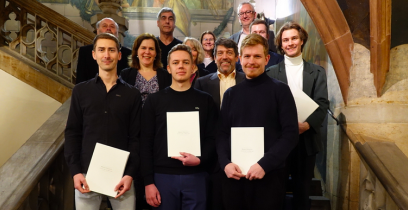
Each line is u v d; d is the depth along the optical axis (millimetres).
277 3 6086
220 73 2805
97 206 2242
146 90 2793
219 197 2496
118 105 2264
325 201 3148
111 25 3602
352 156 2982
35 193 2436
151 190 2221
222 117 2258
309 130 2697
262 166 1955
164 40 4070
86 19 6430
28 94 4426
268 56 2270
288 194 3156
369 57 2756
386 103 2627
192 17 6551
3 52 4480
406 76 2598
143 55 2826
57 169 2803
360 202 2717
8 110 4402
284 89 2135
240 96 2186
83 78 3326
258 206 2064
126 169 2205
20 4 4582
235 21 6535
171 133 2240
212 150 2332
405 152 2516
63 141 2811
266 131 2092
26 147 2691
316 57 4035
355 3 2775
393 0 2545
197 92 2402
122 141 2264
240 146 2066
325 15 2896
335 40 2916
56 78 4547
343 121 2984
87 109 2236
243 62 2191
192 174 2277
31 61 4582
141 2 6508
